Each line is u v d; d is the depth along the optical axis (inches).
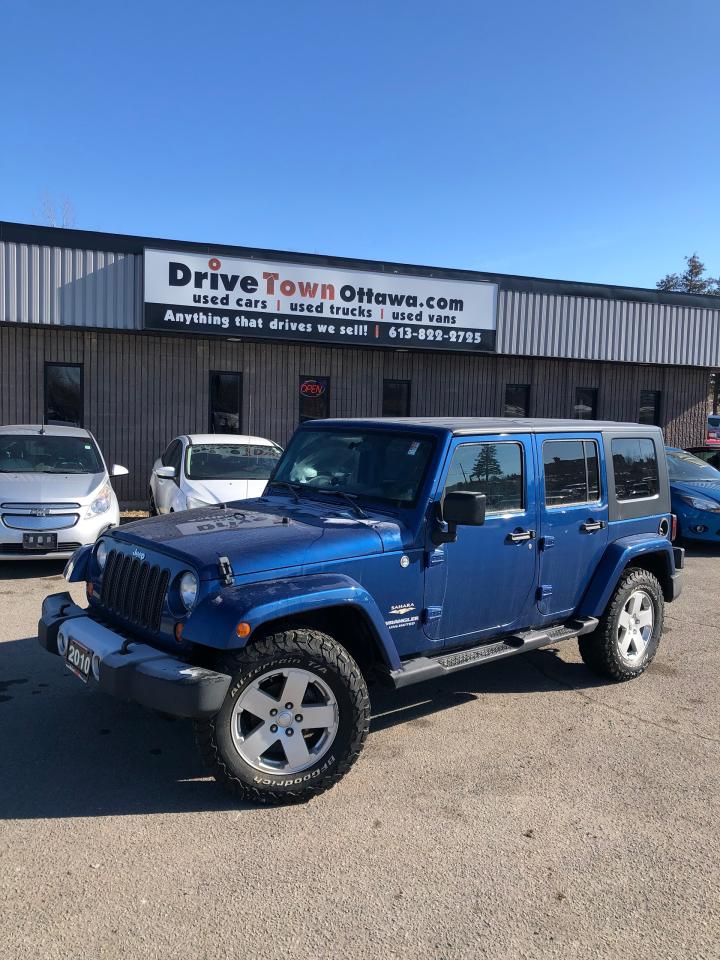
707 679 216.4
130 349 528.1
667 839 132.0
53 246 458.0
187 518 169.6
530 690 205.6
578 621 198.2
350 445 184.7
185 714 125.4
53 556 312.5
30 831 129.3
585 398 680.4
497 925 108.3
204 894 113.4
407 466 168.7
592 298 606.2
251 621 129.7
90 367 520.1
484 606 175.2
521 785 150.7
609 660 206.7
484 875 120.3
